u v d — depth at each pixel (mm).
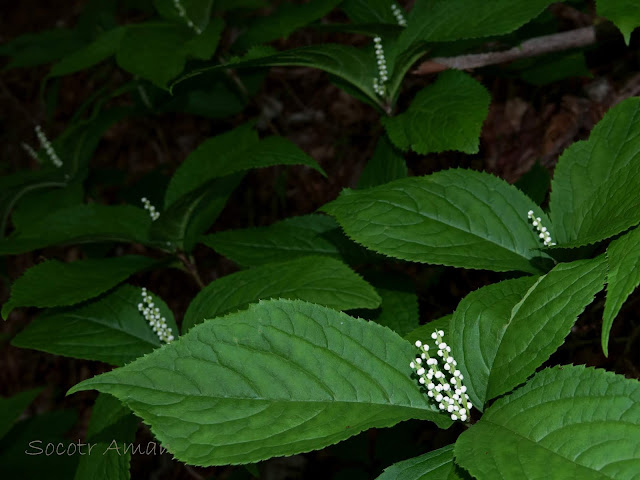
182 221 689
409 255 575
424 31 659
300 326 538
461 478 510
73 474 856
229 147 701
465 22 642
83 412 1047
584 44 709
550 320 529
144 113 962
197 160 700
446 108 644
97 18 1118
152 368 522
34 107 1508
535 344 528
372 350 541
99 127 908
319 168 646
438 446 707
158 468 867
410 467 520
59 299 636
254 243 684
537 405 516
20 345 637
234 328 533
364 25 676
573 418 506
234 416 519
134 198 997
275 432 517
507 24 623
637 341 657
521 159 766
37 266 658
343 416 525
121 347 646
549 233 585
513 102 793
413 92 816
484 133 791
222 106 955
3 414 792
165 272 1007
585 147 590
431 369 532
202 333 530
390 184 598
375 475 708
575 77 772
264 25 752
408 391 537
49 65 1529
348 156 958
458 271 741
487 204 590
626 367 655
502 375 529
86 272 664
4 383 1153
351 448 711
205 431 514
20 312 1205
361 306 585
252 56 672
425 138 639
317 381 531
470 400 539
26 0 1766
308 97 1046
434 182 596
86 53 757
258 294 606
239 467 719
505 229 585
